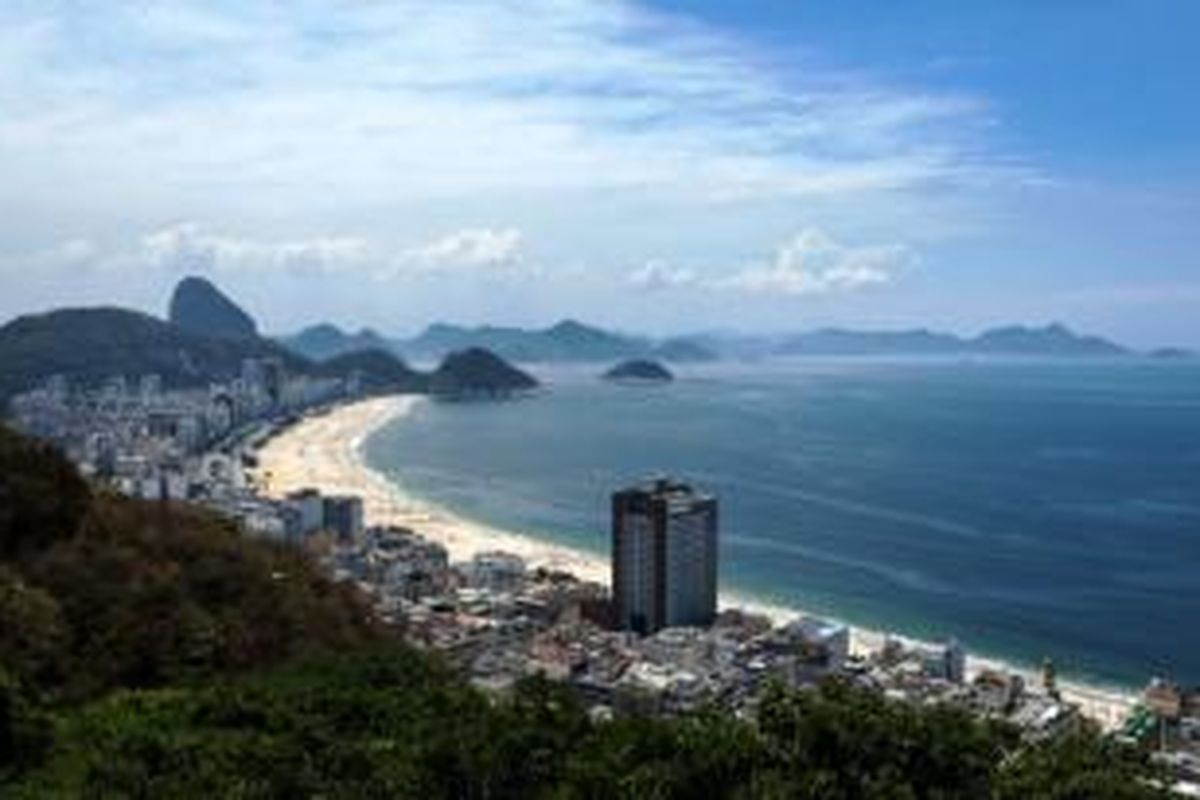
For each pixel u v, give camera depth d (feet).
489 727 221.66
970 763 185.78
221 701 250.37
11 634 288.71
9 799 198.70
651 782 191.62
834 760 188.44
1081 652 596.70
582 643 547.49
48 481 352.08
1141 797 167.02
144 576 336.29
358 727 246.27
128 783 205.36
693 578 613.52
